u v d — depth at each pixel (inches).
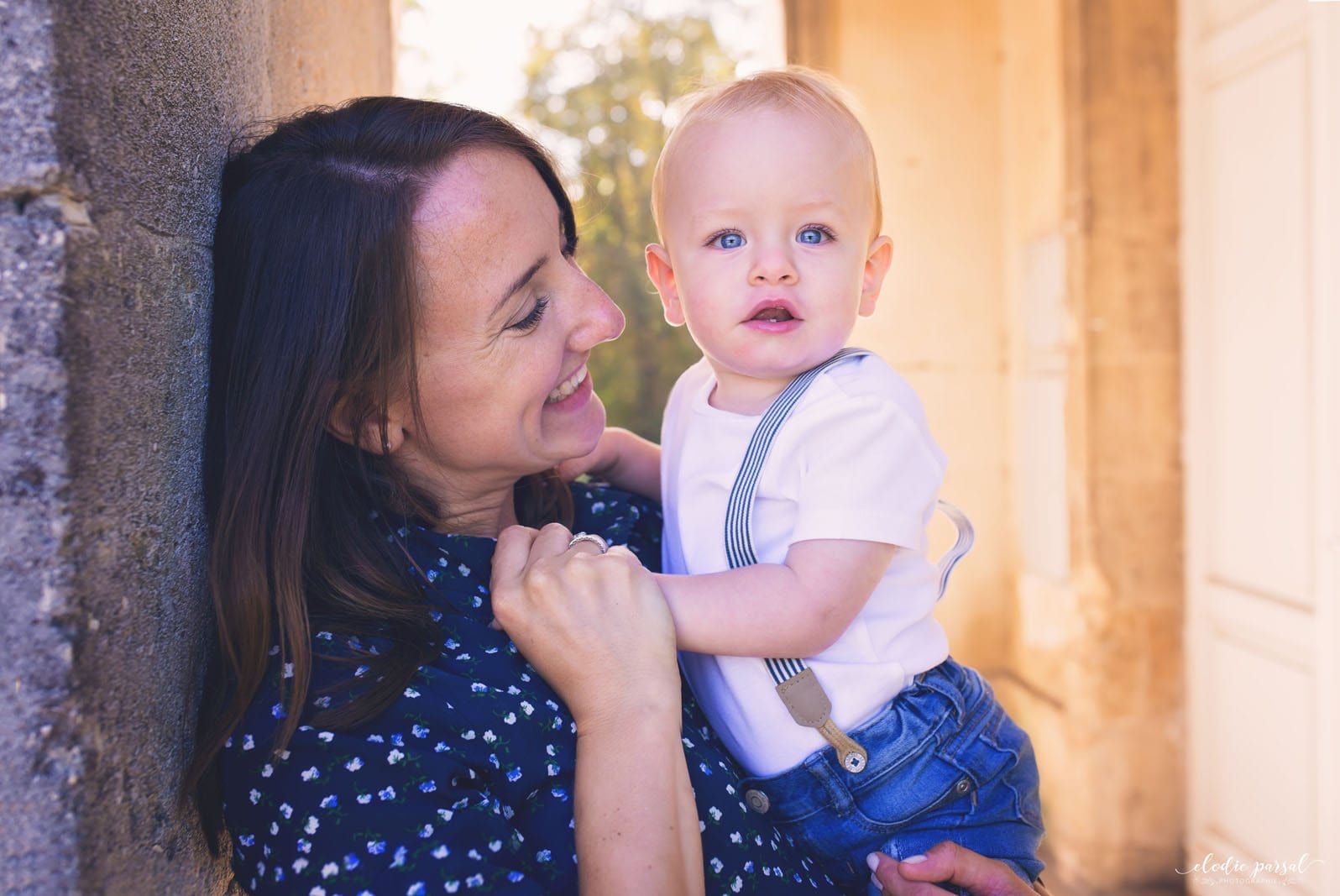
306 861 37.3
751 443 48.6
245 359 44.1
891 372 49.9
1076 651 131.2
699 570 50.3
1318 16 100.7
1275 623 110.8
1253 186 113.8
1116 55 128.6
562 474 60.1
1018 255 146.3
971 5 148.3
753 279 48.3
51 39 30.7
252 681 40.9
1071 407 131.4
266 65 62.0
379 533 46.1
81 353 31.7
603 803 39.0
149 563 37.2
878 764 48.0
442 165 44.9
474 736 41.0
